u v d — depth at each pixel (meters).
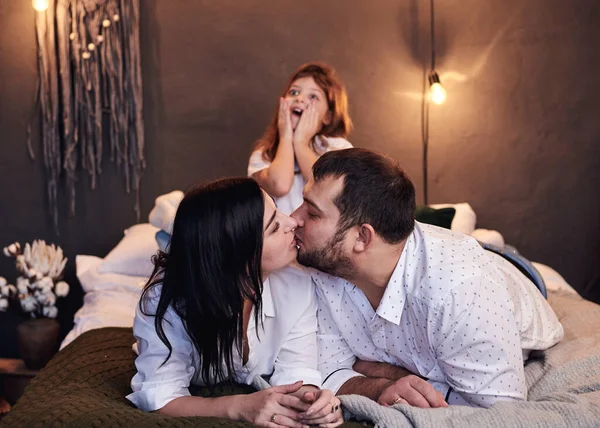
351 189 1.58
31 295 3.14
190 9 3.51
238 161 3.58
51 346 3.13
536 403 1.51
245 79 3.55
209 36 3.52
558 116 3.54
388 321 1.71
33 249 3.16
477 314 1.56
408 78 3.58
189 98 3.54
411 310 1.65
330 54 3.56
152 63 3.51
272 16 3.54
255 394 1.51
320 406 1.44
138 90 3.45
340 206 1.58
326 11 3.54
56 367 1.93
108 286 3.08
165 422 1.42
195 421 1.42
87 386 1.75
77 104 3.39
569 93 3.53
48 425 1.47
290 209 2.63
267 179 2.59
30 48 3.40
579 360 1.77
